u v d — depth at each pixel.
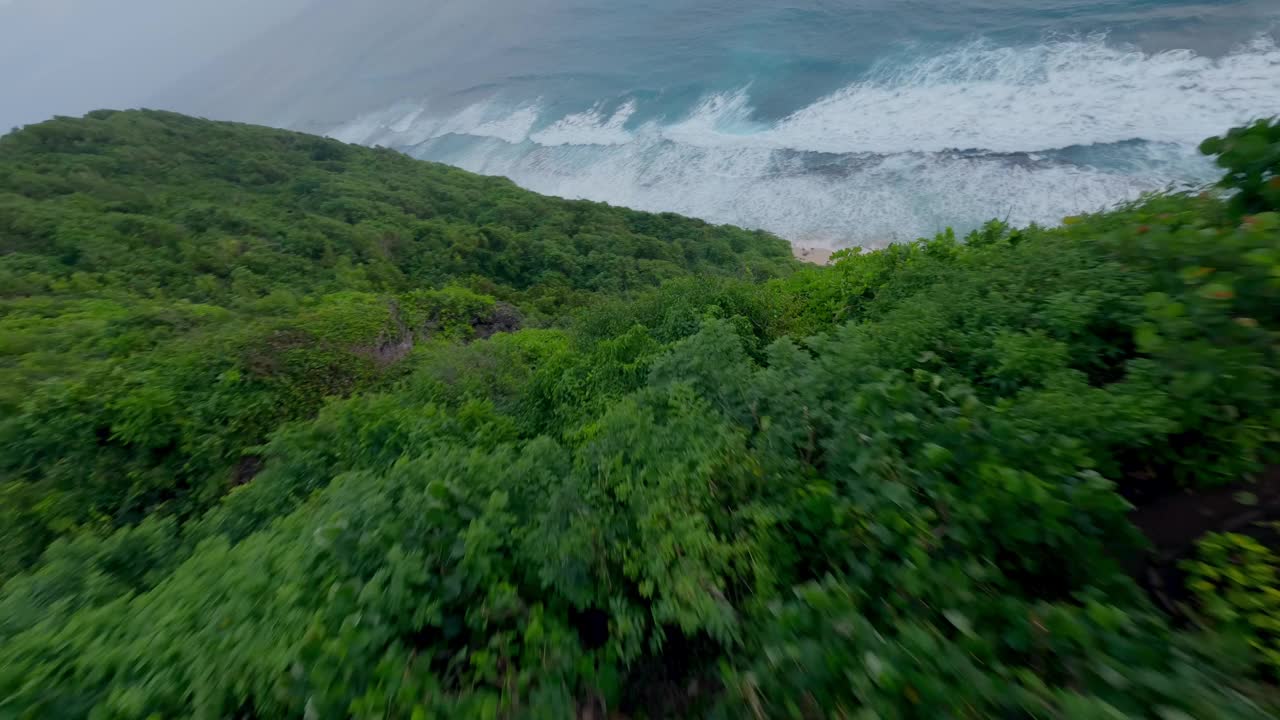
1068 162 27.88
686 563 2.20
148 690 2.01
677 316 7.31
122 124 56.72
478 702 1.81
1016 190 28.00
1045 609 1.60
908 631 1.54
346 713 1.81
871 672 1.47
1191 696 1.30
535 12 132.62
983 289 3.73
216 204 40.12
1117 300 2.87
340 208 44.38
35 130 49.62
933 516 1.98
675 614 2.06
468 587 2.36
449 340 14.42
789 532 2.29
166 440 7.26
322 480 4.83
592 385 6.02
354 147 68.56
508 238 38.28
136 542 3.94
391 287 30.23
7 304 15.16
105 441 7.19
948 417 2.29
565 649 2.08
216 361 8.85
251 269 27.56
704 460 2.74
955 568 1.75
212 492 7.04
